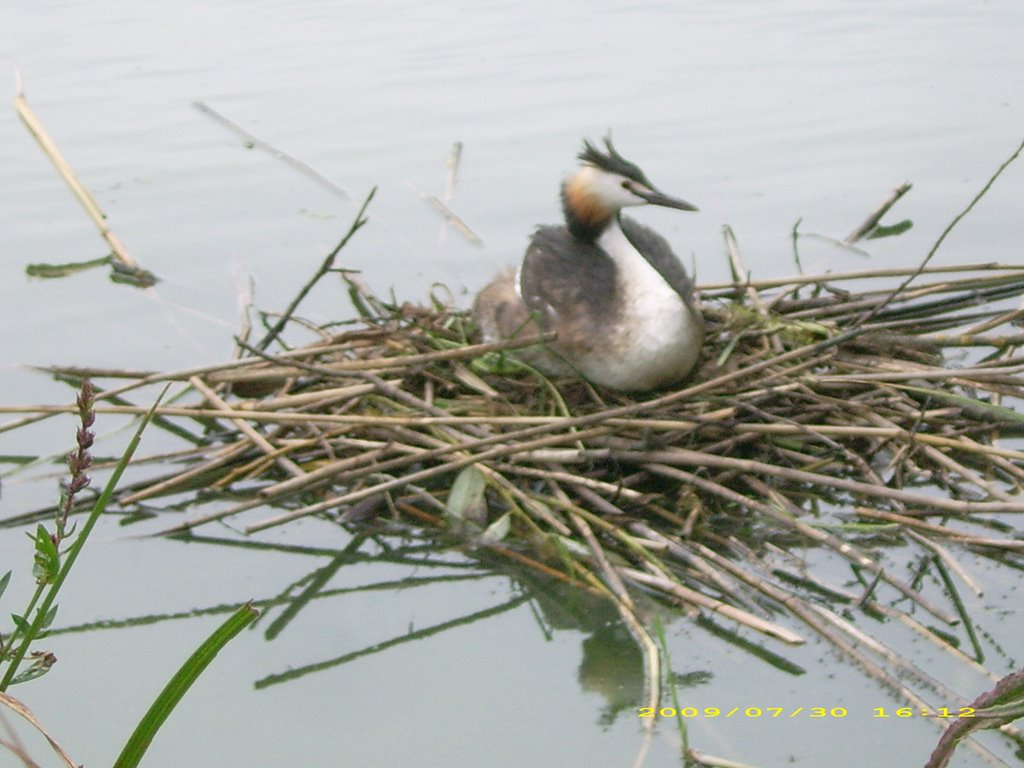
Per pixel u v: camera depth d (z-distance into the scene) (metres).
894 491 8.32
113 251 12.90
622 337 9.35
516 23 19.64
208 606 8.33
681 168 14.27
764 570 8.17
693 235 12.90
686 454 8.64
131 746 4.84
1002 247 12.28
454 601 8.28
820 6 20.11
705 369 9.74
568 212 10.27
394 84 17.05
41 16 20.58
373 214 13.62
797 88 16.44
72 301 12.34
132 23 20.06
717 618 7.82
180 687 4.79
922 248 12.38
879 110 15.59
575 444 8.94
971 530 8.56
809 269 12.12
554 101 16.25
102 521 9.25
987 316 10.43
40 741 7.09
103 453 9.98
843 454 9.00
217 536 9.08
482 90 16.69
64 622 8.16
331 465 8.91
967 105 15.61
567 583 8.19
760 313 10.27
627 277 9.56
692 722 6.96
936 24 18.84
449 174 14.27
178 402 10.52
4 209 14.14
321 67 17.77
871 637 7.44
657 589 8.02
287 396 9.71
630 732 6.99
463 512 8.73
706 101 16.09
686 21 19.56
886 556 8.29
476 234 13.05
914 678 7.14
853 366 9.56
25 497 9.47
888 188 13.66
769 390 9.05
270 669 7.71
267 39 19.08
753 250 12.53
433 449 8.91
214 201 14.11
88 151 15.40
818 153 14.55
